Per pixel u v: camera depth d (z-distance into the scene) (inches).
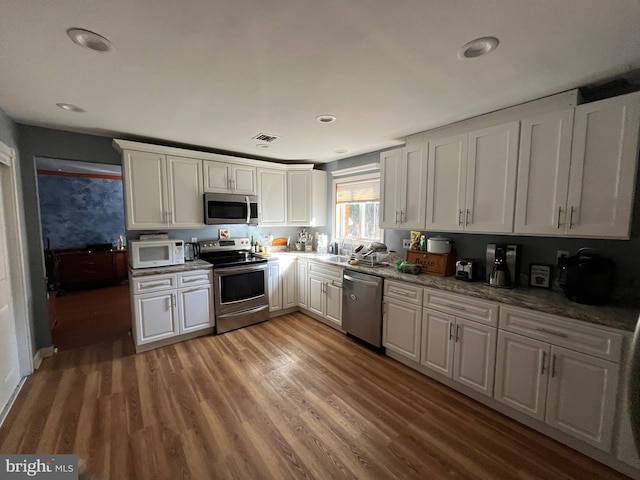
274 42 54.3
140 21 47.8
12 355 87.2
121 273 225.6
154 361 107.6
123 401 84.0
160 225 123.7
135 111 89.6
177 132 112.4
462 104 84.7
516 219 83.1
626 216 65.4
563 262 76.4
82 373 98.9
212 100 81.3
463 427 75.0
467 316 85.4
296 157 161.8
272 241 177.6
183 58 59.6
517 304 74.6
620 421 60.4
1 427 73.2
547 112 79.0
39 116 93.7
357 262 130.7
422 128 107.4
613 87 74.2
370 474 61.1
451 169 98.3
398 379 96.9
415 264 111.4
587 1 43.4
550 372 69.5
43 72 64.9
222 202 139.6
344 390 90.5
